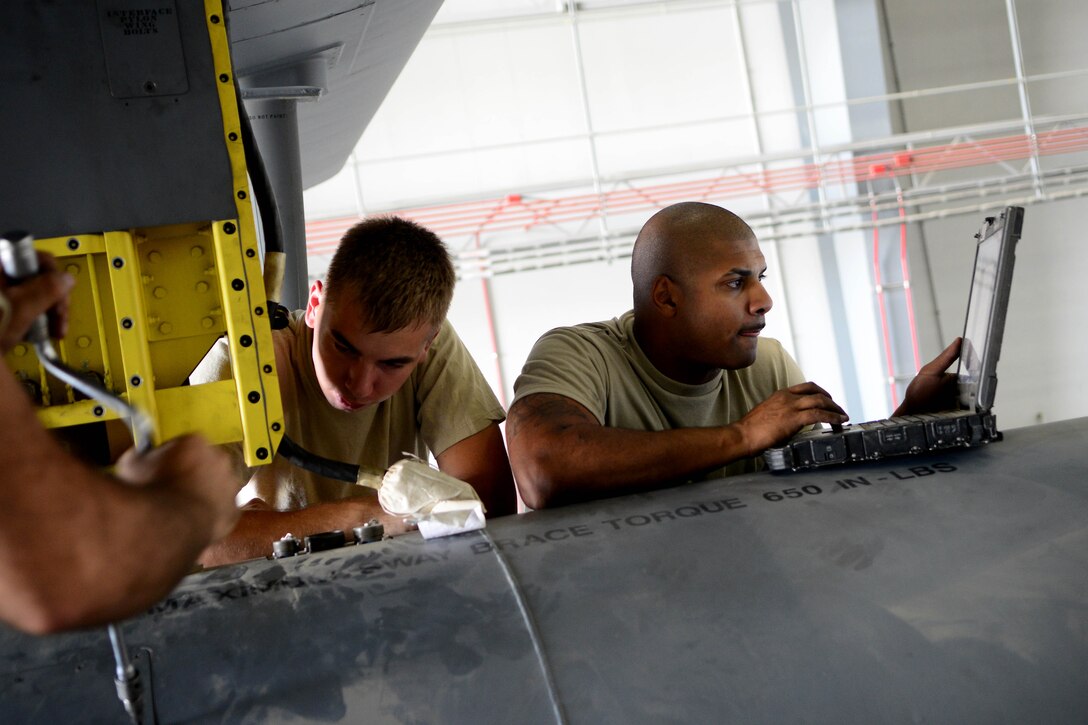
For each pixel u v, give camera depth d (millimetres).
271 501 1438
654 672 786
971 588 854
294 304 2080
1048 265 6664
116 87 899
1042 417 6680
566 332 1429
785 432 1187
